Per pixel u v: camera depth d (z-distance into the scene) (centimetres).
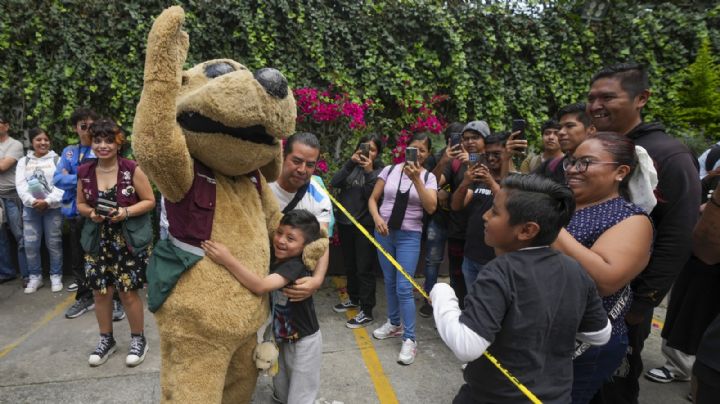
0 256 472
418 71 564
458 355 146
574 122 277
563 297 151
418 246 349
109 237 314
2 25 471
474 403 167
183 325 184
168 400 187
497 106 574
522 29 578
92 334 373
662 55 604
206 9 503
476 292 150
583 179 182
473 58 575
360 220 406
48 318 401
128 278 316
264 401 290
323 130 538
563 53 587
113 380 308
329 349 362
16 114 504
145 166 172
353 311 438
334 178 417
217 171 199
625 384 223
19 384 301
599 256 166
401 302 344
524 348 148
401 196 342
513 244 160
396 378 323
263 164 204
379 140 424
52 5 475
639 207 186
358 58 541
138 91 499
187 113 179
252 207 208
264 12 516
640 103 223
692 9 612
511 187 160
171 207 189
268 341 224
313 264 224
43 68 490
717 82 592
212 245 183
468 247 330
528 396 147
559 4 585
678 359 315
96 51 494
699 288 250
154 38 165
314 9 524
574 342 157
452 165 388
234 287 188
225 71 192
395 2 546
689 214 198
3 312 409
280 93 182
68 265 497
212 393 187
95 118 407
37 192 423
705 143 561
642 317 207
